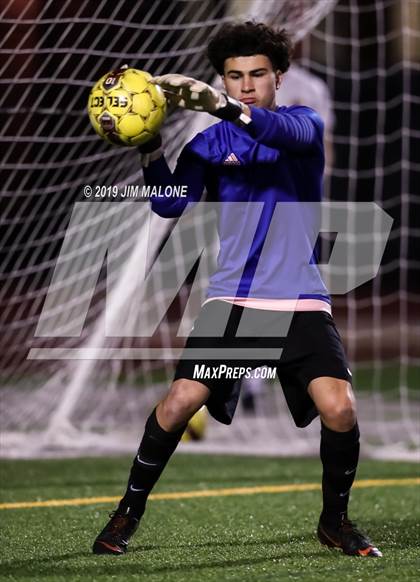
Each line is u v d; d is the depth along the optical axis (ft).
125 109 36.81
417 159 188.24
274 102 38.81
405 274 191.93
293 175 38.42
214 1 77.51
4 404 88.22
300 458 79.61
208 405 38.52
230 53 37.86
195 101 34.96
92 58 79.92
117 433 89.10
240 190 38.19
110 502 58.39
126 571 36.73
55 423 82.99
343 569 36.65
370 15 164.96
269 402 109.60
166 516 52.60
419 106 184.85
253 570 36.76
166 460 39.24
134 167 77.56
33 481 67.15
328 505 39.63
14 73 76.59
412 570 36.37
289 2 78.02
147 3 81.30
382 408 106.73
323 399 37.11
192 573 36.24
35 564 38.34
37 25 72.43
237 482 66.80
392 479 67.92
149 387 113.29
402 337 162.81
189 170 38.70
